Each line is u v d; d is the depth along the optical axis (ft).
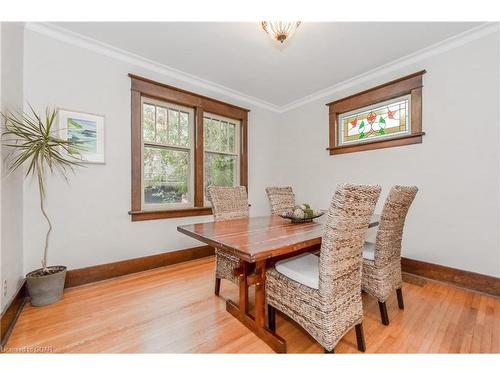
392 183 8.73
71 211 7.02
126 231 8.10
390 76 8.84
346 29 6.75
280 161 13.38
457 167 7.19
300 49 7.79
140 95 8.50
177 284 7.27
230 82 10.32
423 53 7.86
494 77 6.53
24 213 6.23
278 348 4.25
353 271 4.11
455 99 7.22
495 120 6.52
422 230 7.91
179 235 9.43
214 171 11.05
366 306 5.92
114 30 6.81
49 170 6.65
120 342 4.52
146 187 8.85
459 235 7.14
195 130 10.11
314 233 4.77
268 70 9.25
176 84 9.45
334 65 8.82
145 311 5.66
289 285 4.36
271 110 13.20
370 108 9.62
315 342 4.54
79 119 7.16
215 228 5.36
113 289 6.86
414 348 4.34
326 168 11.12
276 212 8.45
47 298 5.88
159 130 9.21
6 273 4.99
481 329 4.91
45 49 6.63
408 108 8.48
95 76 7.49
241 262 5.27
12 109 5.54
